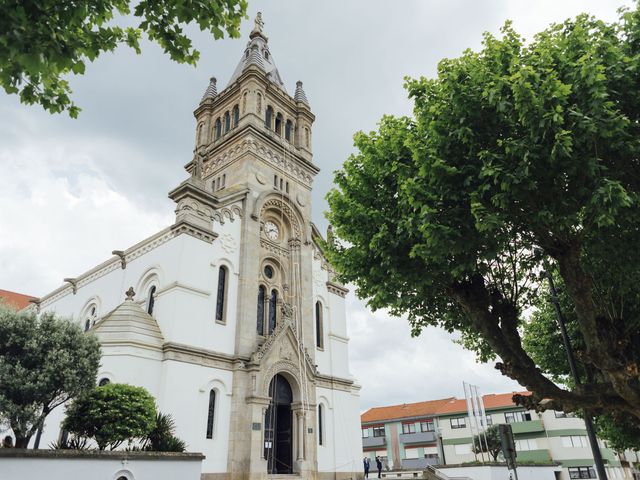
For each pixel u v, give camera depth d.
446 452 68.75
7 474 12.92
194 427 25.08
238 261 31.72
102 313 34.53
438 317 17.91
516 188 11.32
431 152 12.81
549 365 23.39
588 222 11.86
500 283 16.02
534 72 10.95
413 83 14.60
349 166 16.83
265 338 31.77
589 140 10.75
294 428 30.73
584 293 12.30
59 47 7.09
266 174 36.75
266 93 40.72
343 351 37.97
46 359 16.16
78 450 14.50
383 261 14.20
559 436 61.59
